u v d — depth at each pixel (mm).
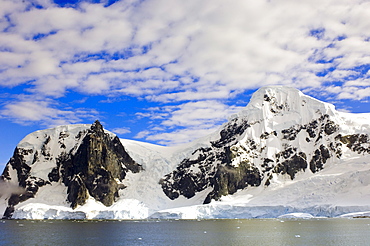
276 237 185875
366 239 173250
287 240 174750
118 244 174375
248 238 184500
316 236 185500
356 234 189500
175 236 198875
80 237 199625
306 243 165250
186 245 166875
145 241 182125
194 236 197000
